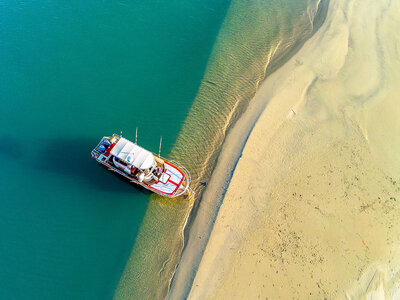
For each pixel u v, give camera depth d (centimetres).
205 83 4072
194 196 3181
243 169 3303
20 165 3328
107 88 3966
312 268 2772
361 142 3525
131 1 5031
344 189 3206
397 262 2830
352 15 4759
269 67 4219
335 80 4028
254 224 2986
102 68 4166
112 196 3181
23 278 2753
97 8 4869
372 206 3114
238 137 3547
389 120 3706
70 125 3638
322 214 3048
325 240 2911
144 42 4503
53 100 3819
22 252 2866
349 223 3006
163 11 4931
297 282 2714
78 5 4884
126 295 2712
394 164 3397
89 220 3048
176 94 3962
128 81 4056
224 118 3738
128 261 2866
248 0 5125
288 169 3319
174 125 3691
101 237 2970
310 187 3206
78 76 4062
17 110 3712
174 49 4447
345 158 3403
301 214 3045
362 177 3288
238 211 3059
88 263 2847
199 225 3008
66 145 3494
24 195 3159
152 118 3741
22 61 4159
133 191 3219
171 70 4206
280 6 5038
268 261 2797
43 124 3625
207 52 4431
